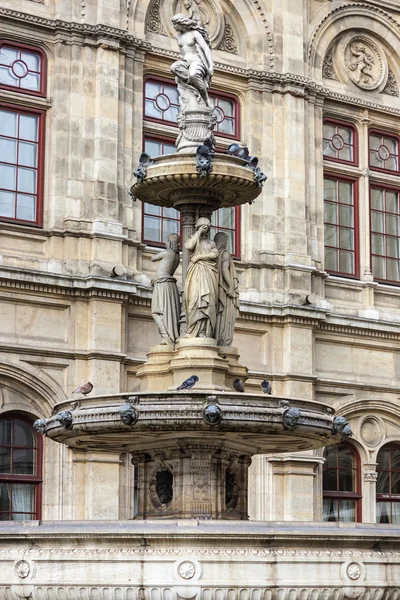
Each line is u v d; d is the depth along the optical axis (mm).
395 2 36375
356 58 35938
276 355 31922
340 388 33188
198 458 18719
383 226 35875
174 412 17016
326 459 32938
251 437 18281
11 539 15562
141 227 30594
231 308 19469
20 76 29656
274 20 33781
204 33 20234
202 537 14844
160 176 19016
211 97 32875
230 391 18078
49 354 28312
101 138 29750
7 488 27781
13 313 28094
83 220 29297
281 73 33438
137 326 29828
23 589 15266
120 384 28969
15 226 28750
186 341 18828
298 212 32938
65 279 28531
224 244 19703
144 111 31453
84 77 30016
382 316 34562
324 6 35094
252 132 32906
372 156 36031
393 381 34344
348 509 33156
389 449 34500
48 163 29594
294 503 30969
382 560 15523
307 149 33781
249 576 14820
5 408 27844
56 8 30062
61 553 15109
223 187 19359
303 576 15000
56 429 18062
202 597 14688
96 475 28156
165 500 19141
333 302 33906
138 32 31156
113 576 14844
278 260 32469
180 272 30812
